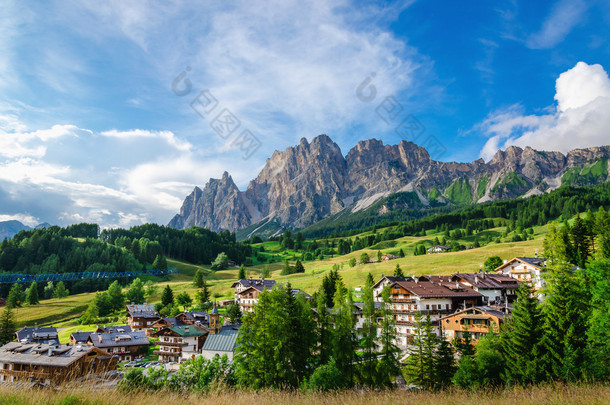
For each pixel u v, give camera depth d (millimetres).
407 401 15500
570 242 103688
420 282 88875
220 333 76750
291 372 46062
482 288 87812
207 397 15617
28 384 13562
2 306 163750
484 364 43094
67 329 125312
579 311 41000
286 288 52062
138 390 14531
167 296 147750
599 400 13656
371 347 52656
